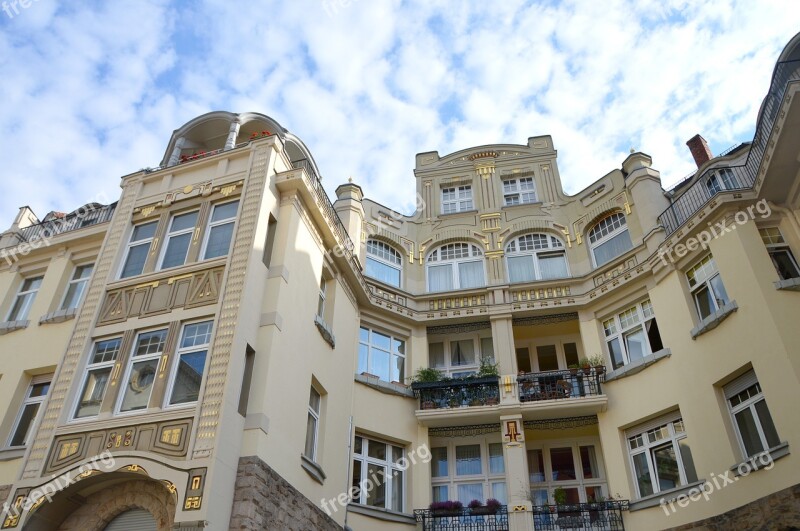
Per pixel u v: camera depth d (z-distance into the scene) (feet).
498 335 63.31
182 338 42.98
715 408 48.06
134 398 41.34
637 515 50.47
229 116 57.82
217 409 37.63
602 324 62.95
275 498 39.19
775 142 46.68
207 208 50.03
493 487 58.54
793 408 42.06
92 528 38.22
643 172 65.72
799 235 49.80
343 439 53.47
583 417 58.18
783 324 44.93
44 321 56.18
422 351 65.36
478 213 74.79
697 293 54.13
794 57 48.91
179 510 34.24
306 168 56.80
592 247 68.69
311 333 50.34
